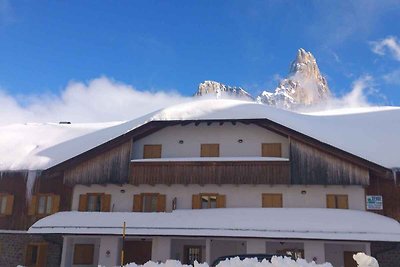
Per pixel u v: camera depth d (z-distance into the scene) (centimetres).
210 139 2525
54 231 2244
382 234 1950
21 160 2764
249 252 2062
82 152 2605
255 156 2445
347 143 2480
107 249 2238
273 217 2130
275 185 2361
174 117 2567
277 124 2361
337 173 2239
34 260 2581
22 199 2645
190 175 2384
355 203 2277
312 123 2731
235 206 2378
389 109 3198
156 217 2259
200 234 2080
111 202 2514
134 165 2453
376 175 2292
